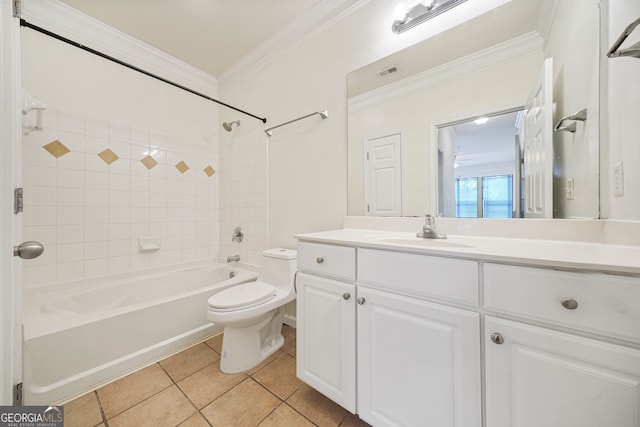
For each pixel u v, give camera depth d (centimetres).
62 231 173
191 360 151
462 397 74
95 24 183
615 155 81
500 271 68
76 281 178
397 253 88
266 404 117
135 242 208
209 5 169
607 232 85
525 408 65
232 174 249
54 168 170
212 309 133
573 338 59
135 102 209
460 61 123
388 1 145
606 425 56
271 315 159
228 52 219
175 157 234
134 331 143
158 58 220
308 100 184
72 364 121
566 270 60
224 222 259
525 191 107
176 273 221
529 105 106
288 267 165
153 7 170
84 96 183
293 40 191
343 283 103
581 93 93
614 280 55
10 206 66
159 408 114
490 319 70
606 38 84
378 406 92
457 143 123
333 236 121
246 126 234
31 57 161
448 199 125
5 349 66
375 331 92
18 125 72
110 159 195
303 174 188
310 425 105
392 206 143
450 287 76
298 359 120
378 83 149
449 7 124
